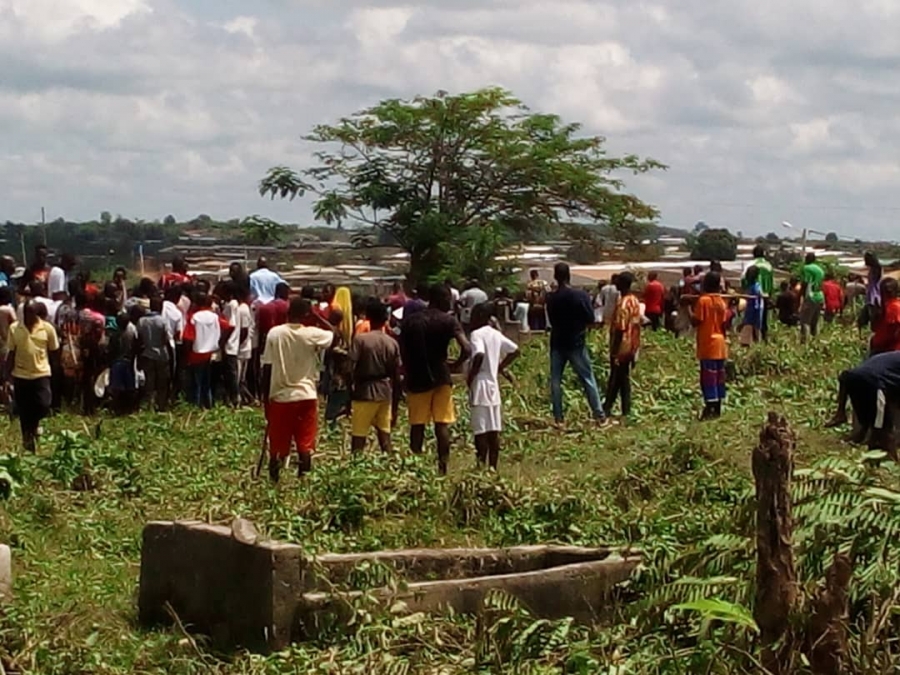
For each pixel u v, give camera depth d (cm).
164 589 912
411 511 1132
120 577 1035
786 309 2847
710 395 1812
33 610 906
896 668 678
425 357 1389
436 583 870
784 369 2256
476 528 1118
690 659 729
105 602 957
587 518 1125
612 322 1861
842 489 803
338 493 1132
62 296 2019
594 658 754
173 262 2291
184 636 856
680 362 2398
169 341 2017
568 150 3688
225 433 1788
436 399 1395
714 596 769
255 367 2133
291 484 1241
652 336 2669
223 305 2083
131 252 4181
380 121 3591
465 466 1445
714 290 1823
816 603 662
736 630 727
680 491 1239
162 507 1280
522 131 3647
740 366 2244
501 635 784
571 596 885
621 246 3894
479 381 1409
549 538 1088
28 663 809
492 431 1412
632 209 3762
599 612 887
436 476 1195
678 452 1340
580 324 1789
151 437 1741
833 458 915
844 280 3559
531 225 3747
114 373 1984
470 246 3428
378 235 3688
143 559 925
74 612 910
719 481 1256
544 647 780
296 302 1319
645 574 884
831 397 1900
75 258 2141
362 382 1417
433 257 3550
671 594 784
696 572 828
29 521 1196
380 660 791
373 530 1095
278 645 838
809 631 668
